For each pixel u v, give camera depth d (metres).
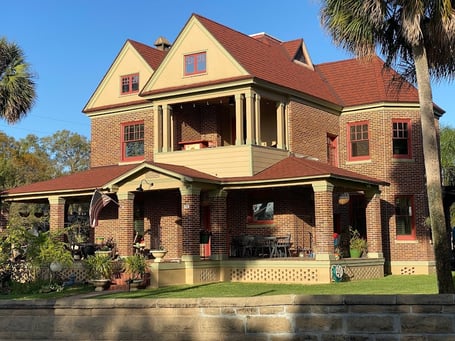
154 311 10.34
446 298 8.98
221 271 24.30
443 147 52.06
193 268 23.03
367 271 25.02
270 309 9.77
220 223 24.61
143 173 24.38
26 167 61.53
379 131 29.34
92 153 31.34
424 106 16.17
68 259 21.39
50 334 10.85
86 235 30.39
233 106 29.12
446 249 15.26
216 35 26.45
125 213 24.73
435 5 15.96
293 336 9.58
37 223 33.88
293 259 23.52
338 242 25.84
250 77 24.86
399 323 9.13
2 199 29.38
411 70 19.08
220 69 25.98
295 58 31.58
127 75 30.58
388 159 29.06
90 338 10.61
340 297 9.45
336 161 30.30
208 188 24.33
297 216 26.34
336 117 30.41
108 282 21.08
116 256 24.97
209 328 10.01
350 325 9.34
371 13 16.16
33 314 11.02
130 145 30.14
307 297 9.60
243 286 21.88
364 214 29.00
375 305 9.27
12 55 26.95
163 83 27.44
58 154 74.56
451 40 16.36
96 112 31.22
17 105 26.64
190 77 26.70
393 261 28.55
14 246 21.61
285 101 27.14
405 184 28.94
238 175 24.95
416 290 19.03
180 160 26.47
